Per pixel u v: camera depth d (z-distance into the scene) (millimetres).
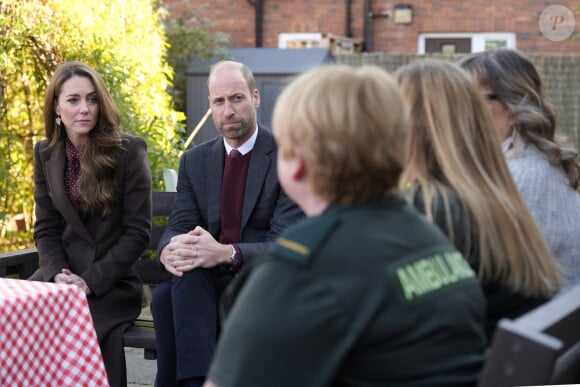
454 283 1476
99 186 3490
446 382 1401
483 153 1952
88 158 3500
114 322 3430
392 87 1480
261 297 1374
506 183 1952
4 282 2820
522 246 1871
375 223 1441
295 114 1455
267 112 9297
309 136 1437
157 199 3945
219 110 3342
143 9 6570
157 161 5805
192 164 3490
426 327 1390
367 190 1464
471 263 1837
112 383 3328
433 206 1848
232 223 3354
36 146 3721
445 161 1911
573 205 2510
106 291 3453
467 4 11672
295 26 12000
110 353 3354
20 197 6695
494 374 1304
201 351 2986
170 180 5363
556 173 2535
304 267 1368
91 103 3549
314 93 1450
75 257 3557
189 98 9602
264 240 3332
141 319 3658
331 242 1396
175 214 3475
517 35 11555
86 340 2783
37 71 6031
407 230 1469
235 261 3137
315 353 1330
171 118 6555
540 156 2541
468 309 1484
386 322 1359
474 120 1962
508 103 2557
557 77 10148
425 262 1443
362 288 1359
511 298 1893
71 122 3525
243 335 1364
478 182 1905
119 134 3613
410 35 11852
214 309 3096
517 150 2549
